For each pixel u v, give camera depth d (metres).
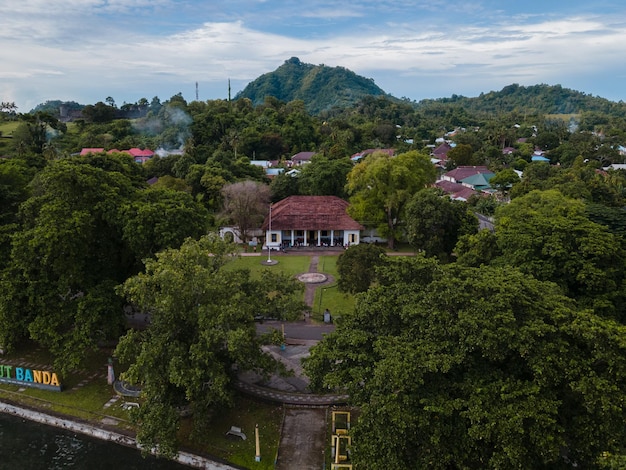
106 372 37.28
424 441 22.27
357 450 23.48
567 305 25.38
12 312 33.78
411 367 21.69
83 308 32.97
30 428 32.25
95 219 36.84
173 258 29.25
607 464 18.28
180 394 29.02
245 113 175.00
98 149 123.25
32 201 37.28
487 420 20.78
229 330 27.36
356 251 42.25
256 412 32.06
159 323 29.23
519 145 167.50
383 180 70.62
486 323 22.41
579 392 21.58
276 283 34.97
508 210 57.97
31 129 124.00
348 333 26.84
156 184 81.38
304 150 157.50
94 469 28.58
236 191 73.94
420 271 28.55
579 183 81.38
